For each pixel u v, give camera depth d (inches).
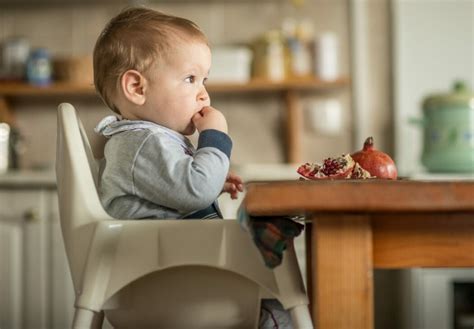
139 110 54.1
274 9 135.8
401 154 132.2
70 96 136.8
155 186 48.6
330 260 31.2
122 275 43.6
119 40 54.7
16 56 131.0
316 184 28.6
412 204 28.1
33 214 112.7
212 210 53.7
